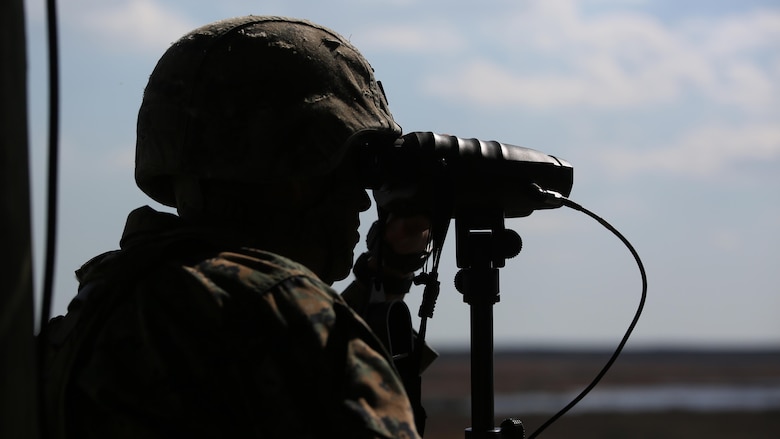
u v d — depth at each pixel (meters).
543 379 150.50
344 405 1.92
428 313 2.89
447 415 66.69
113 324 2.04
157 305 2.02
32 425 1.65
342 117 2.46
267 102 2.39
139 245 2.21
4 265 1.55
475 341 3.05
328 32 2.58
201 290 2.00
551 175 3.10
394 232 2.93
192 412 1.92
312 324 1.98
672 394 119.00
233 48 2.43
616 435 55.38
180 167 2.39
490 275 3.04
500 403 101.12
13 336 1.57
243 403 1.93
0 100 1.54
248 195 2.41
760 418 67.00
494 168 2.98
